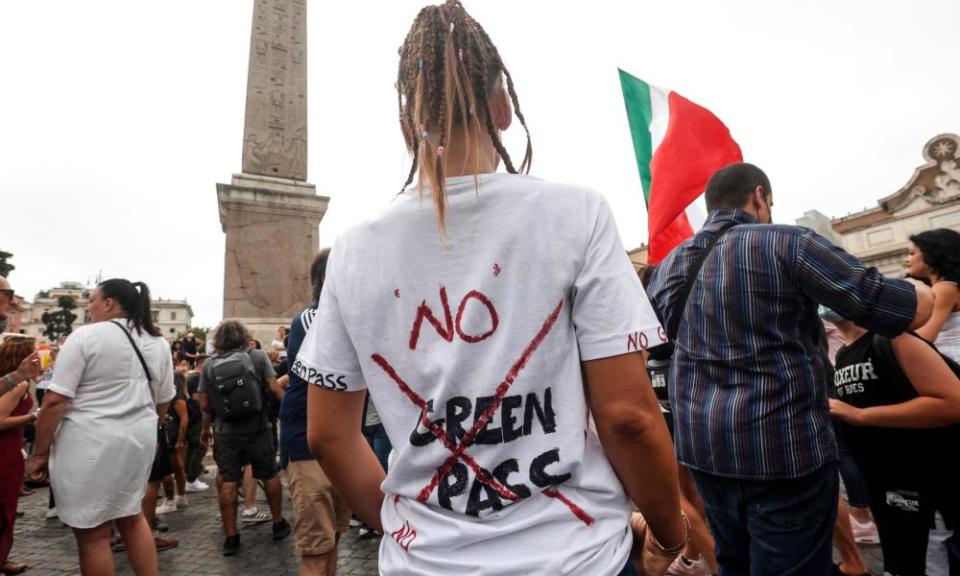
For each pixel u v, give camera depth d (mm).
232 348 4129
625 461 811
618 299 802
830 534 1522
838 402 2039
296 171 8430
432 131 891
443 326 829
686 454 1751
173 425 5238
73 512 2510
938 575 1794
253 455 4074
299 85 8828
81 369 2576
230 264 7480
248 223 7691
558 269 810
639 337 786
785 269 1574
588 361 805
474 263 832
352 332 885
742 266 1659
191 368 8164
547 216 830
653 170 3307
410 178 959
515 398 790
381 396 863
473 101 880
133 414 2703
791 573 1499
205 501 5449
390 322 858
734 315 1643
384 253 878
